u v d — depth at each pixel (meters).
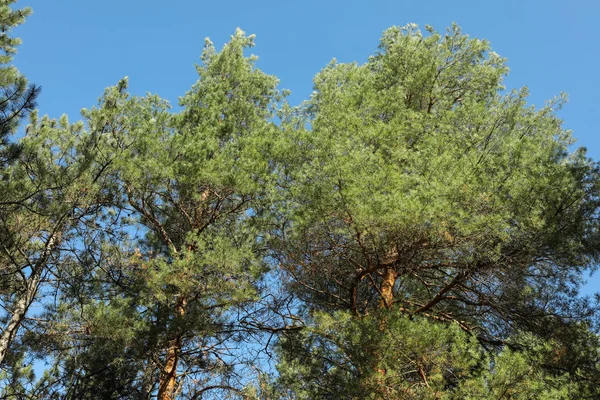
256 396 9.37
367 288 10.11
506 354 6.54
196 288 8.60
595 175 8.13
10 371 9.62
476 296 8.99
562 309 8.66
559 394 6.42
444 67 10.84
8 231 8.08
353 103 9.74
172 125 10.52
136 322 8.69
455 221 7.29
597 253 8.09
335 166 7.61
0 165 7.64
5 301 9.72
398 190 7.66
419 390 6.73
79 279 9.36
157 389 10.02
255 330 9.63
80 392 9.87
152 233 10.92
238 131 11.34
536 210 7.61
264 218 9.34
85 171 8.28
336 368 8.77
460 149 8.53
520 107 9.44
